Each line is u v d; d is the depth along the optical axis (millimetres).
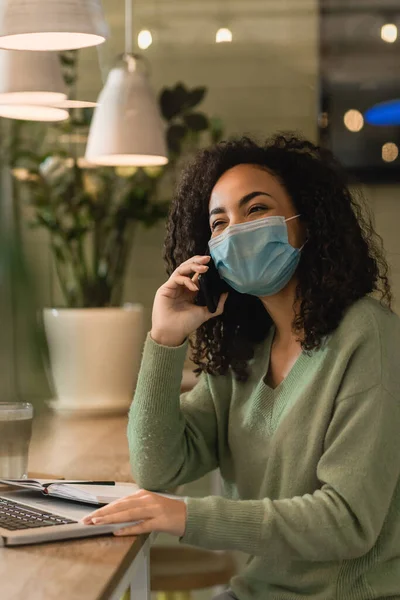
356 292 1669
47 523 1465
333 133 3754
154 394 1784
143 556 1570
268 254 1693
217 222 1772
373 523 1504
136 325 3203
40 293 3756
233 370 1797
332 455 1532
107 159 2986
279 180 1766
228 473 1877
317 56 3758
